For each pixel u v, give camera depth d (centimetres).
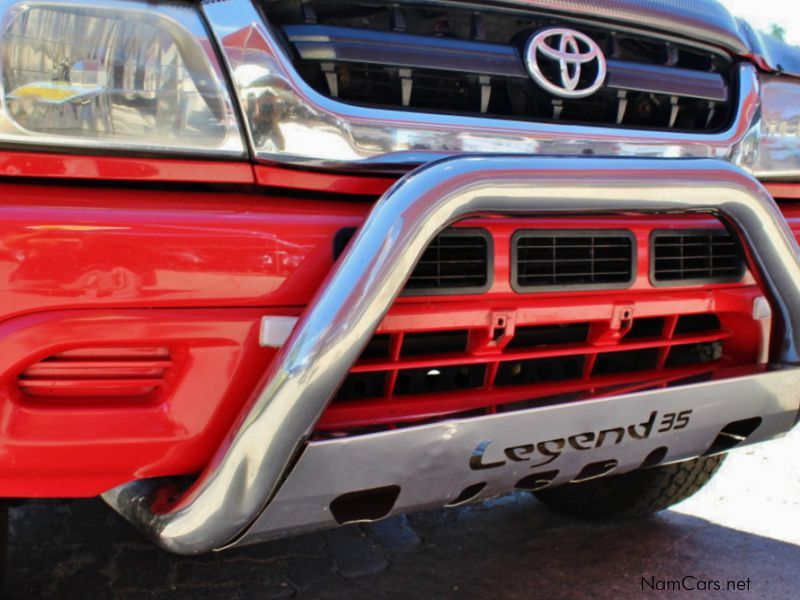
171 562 230
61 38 134
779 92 200
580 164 148
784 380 179
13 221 129
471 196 139
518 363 171
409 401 156
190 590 216
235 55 145
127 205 138
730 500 271
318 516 144
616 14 176
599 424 162
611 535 247
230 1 146
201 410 140
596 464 169
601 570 226
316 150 151
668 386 168
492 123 165
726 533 248
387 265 133
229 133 145
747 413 179
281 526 142
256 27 147
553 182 145
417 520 260
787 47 204
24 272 129
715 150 187
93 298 133
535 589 216
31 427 133
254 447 132
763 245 168
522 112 171
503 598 212
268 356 143
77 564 228
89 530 249
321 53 153
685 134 185
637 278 173
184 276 137
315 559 234
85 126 136
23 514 258
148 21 140
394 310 150
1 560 167
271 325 141
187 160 143
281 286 144
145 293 135
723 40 189
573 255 167
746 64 195
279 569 228
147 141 140
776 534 247
